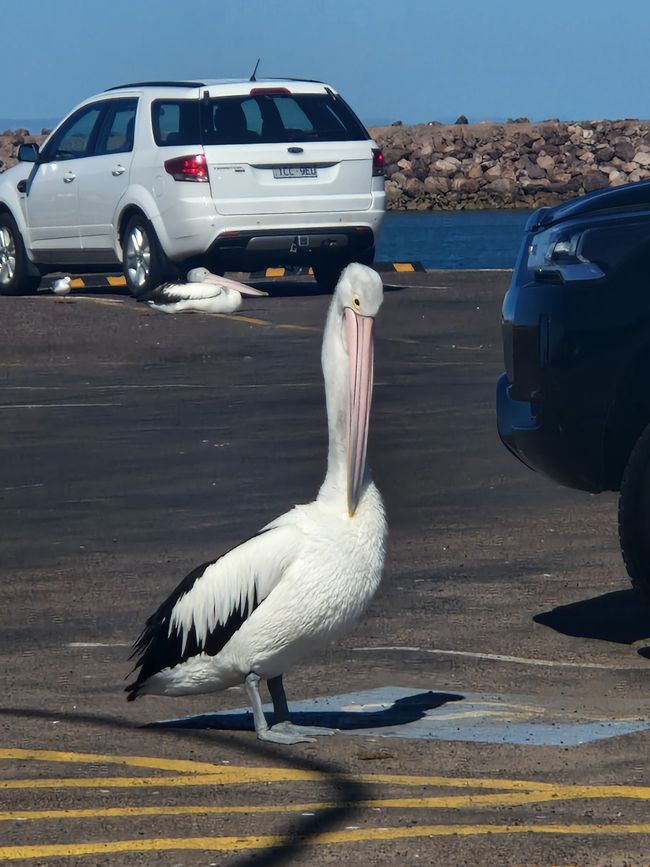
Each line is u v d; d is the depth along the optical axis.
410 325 22.25
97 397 17.34
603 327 8.04
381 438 14.60
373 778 6.11
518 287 8.78
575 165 84.44
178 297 23.14
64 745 6.59
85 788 6.01
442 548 10.41
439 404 16.42
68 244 25.69
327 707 7.17
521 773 6.15
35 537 10.95
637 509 7.86
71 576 9.82
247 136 23.62
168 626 6.59
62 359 20.09
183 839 5.45
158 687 6.71
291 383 17.92
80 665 7.90
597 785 6.00
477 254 46.81
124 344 20.98
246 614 6.38
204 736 6.72
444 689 7.45
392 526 11.09
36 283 26.97
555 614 8.79
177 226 23.56
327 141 23.89
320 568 6.30
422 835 5.47
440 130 85.81
